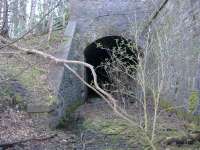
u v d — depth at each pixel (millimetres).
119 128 11695
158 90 10633
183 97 12648
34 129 10625
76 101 15562
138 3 16578
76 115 13633
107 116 13531
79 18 17016
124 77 14516
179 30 13000
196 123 11359
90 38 16875
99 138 11031
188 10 12266
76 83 15688
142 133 10258
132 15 16578
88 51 17734
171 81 13586
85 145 10375
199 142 10023
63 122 12070
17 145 9469
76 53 16453
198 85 11625
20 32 8633
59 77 12836
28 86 12172
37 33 13133
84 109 15203
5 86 11766
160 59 12023
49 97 11727
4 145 9188
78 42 16734
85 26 16953
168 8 14102
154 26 14438
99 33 16875
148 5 16422
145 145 10094
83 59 16750
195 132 10453
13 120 10703
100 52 19203
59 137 10672
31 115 11141
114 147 10211
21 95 11727
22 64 13188
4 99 11336
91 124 12391
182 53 12641
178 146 9891
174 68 13320
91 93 19812
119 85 14453
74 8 17078
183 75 12648
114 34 16750
